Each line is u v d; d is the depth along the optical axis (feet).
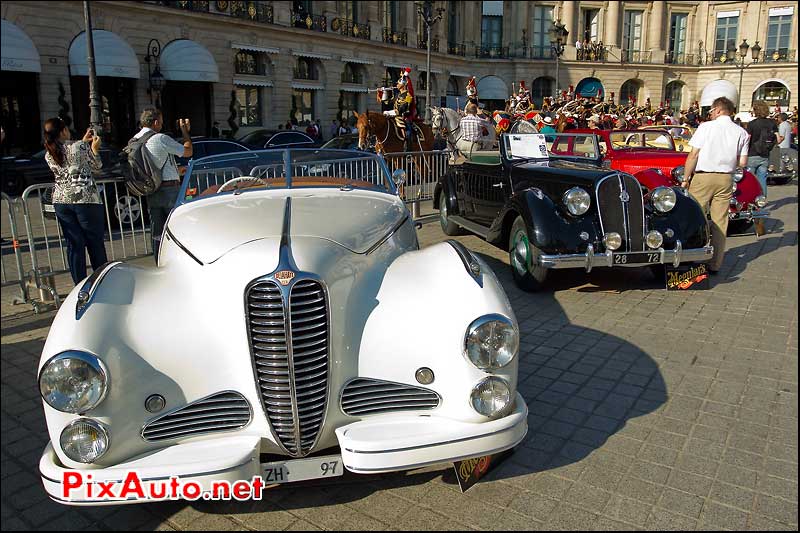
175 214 12.13
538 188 20.31
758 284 21.77
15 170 50.01
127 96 80.38
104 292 9.12
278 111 99.81
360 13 116.88
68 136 18.62
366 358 9.09
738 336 16.48
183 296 9.48
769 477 9.84
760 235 30.68
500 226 21.58
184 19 82.74
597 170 20.20
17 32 63.05
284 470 8.61
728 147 21.29
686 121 77.61
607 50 150.71
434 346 9.02
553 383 13.56
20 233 29.68
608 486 9.65
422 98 132.57
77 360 7.96
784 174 51.47
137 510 9.34
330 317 8.87
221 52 89.15
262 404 8.62
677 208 19.75
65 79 69.62
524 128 36.24
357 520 8.93
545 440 11.09
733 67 152.56
